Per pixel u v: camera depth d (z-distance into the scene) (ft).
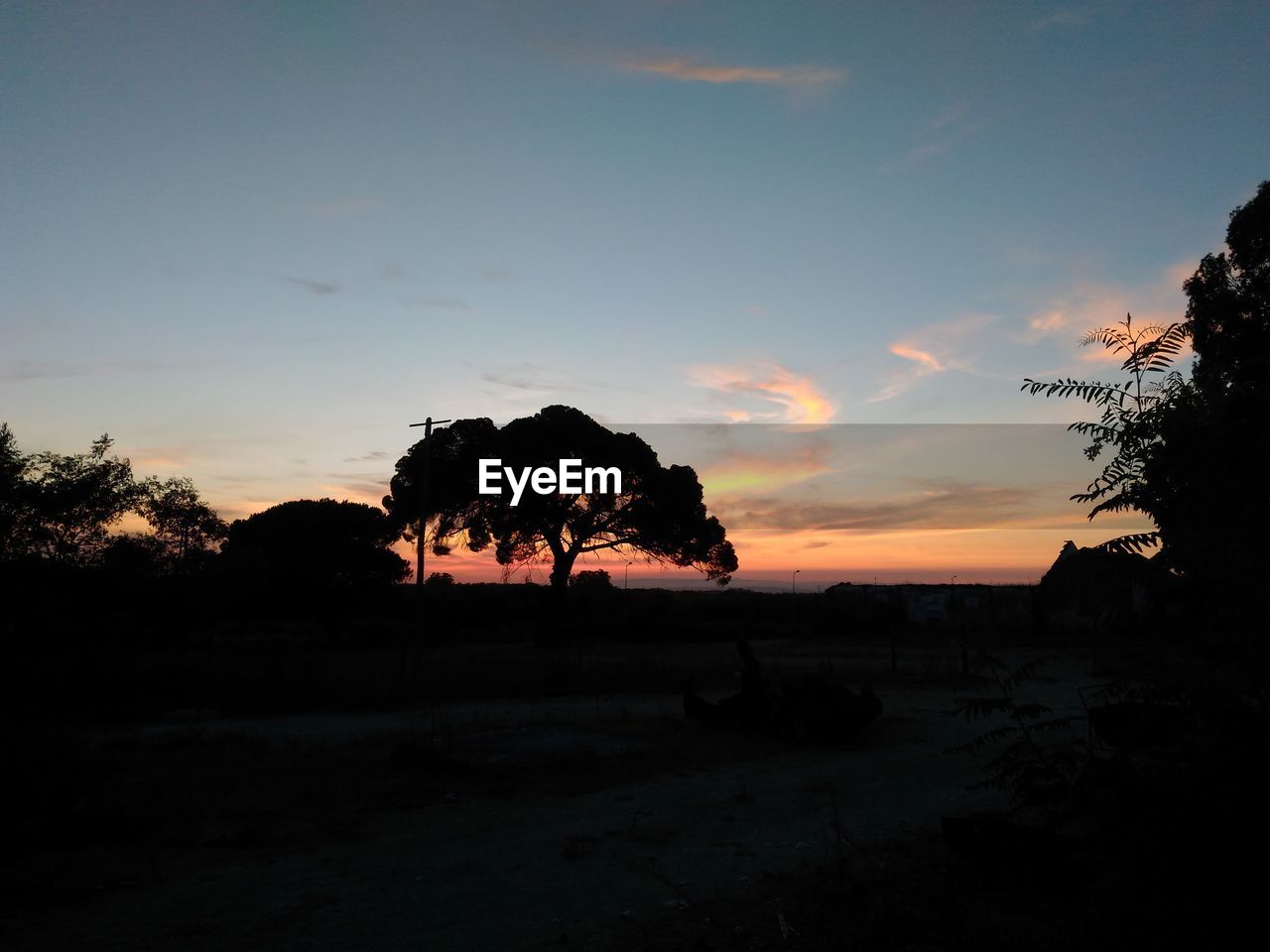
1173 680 13.41
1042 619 95.45
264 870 23.79
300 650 125.49
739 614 211.61
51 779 31.12
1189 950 12.31
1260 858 12.10
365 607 172.65
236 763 40.78
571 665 88.58
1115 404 15.07
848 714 46.01
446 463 157.48
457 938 18.13
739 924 18.22
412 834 27.84
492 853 25.32
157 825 28.73
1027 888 18.20
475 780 36.01
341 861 24.67
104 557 74.23
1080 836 18.48
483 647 155.02
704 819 29.40
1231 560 13.15
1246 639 12.85
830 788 33.04
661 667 86.63
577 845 25.90
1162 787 13.19
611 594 206.08
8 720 42.57
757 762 41.22
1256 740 12.50
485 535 164.45
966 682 74.13
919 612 173.06
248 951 17.63
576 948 17.28
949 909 17.46
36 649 64.95
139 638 84.17
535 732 49.39
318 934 18.58
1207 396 14.12
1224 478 13.25
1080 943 13.73
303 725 57.52
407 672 82.58
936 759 40.91
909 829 26.91
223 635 167.43
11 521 66.95
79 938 18.56
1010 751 16.76
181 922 19.47
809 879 21.34
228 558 107.34
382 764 39.50
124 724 58.08
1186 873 12.60
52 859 24.90
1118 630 14.19
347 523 169.37
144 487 78.38
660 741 46.29
